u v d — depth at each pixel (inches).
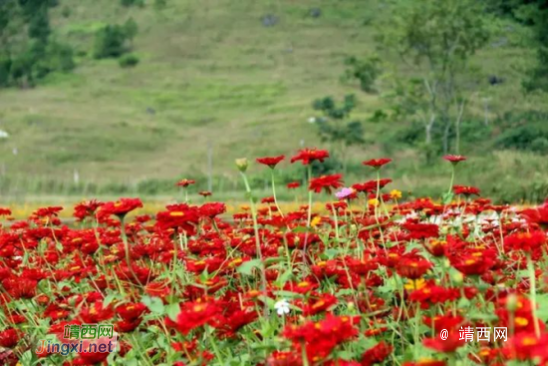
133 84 4106.8
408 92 2068.2
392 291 157.6
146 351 147.6
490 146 1897.1
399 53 2062.0
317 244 209.0
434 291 127.8
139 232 305.7
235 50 4630.9
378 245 212.1
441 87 2124.8
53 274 196.2
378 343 134.1
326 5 5265.8
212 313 120.0
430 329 138.2
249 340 147.7
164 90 3986.2
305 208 253.0
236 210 764.6
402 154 2213.3
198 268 159.3
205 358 137.9
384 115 2231.8
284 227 164.1
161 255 185.2
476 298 149.6
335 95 3604.8
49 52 4461.1
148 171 2576.3
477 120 2191.2
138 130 3186.5
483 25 1905.8
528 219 125.2
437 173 1365.7
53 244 257.1
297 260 194.5
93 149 2837.1
